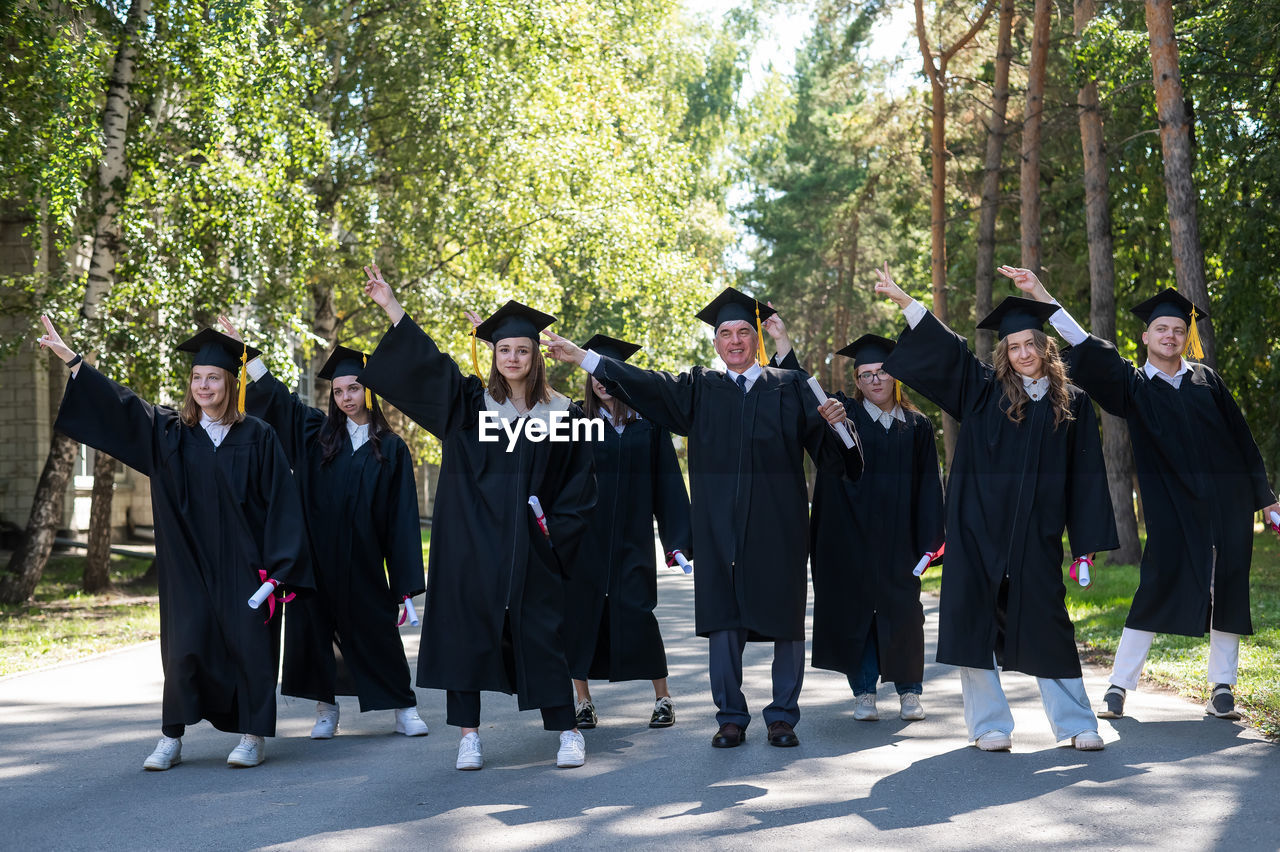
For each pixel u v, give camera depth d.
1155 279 26.84
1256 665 9.99
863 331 52.00
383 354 7.59
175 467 7.66
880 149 33.47
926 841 5.60
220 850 5.68
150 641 13.98
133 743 8.23
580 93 27.56
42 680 10.96
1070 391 7.75
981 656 7.55
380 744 8.23
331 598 8.50
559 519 7.75
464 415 7.68
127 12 18.62
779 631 7.86
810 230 54.16
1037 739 7.78
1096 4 21.20
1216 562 8.36
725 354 8.21
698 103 45.44
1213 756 7.09
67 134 15.80
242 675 7.53
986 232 26.97
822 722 8.67
